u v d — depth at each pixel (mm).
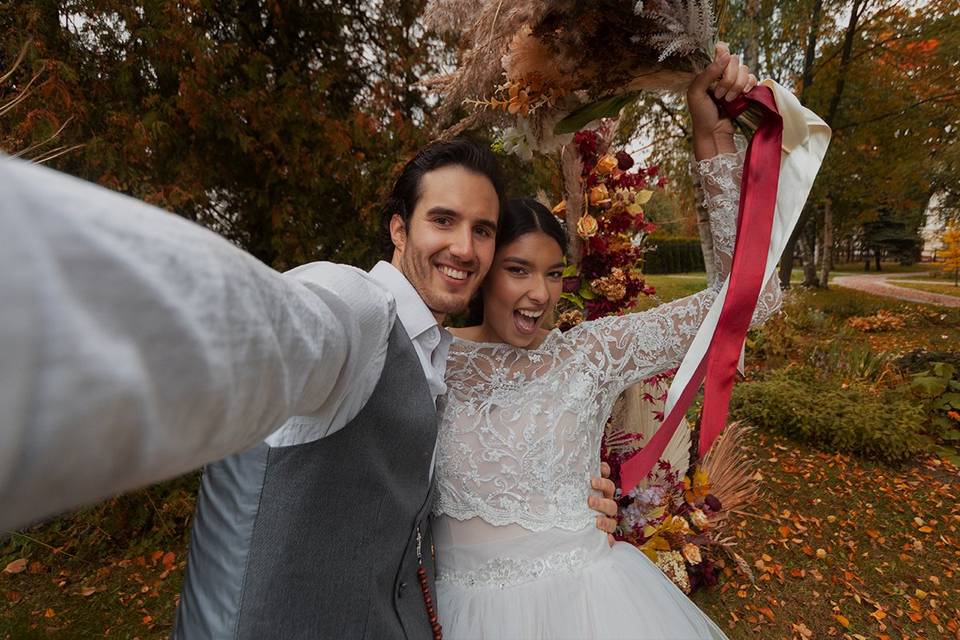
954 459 4559
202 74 3096
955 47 9305
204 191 3381
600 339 1439
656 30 1097
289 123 3545
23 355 191
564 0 1041
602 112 1300
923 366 6129
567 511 1312
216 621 736
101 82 3047
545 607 1204
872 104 10656
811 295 15016
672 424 1308
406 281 1126
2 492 200
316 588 762
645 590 1307
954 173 10688
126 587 3078
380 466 827
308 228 3816
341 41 4121
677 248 23312
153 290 255
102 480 241
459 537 1302
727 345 1236
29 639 2695
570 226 2053
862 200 12672
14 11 2771
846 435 4707
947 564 3266
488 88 1300
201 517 801
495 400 1369
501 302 1436
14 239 193
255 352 346
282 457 744
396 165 3867
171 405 271
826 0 10344
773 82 1225
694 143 1327
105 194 265
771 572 3156
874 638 2699
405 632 935
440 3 1241
